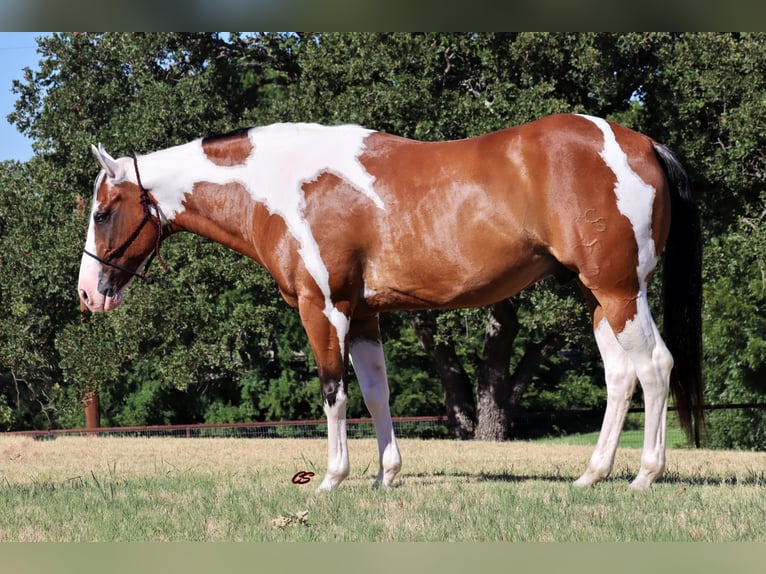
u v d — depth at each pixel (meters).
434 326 21.61
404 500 6.14
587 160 6.10
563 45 16.45
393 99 16.33
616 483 6.71
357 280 6.58
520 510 5.61
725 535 4.93
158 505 6.21
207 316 18.97
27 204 20.50
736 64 16.05
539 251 6.27
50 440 15.60
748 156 16.77
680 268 6.47
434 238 6.31
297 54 19.92
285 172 6.70
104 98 20.11
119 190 7.18
